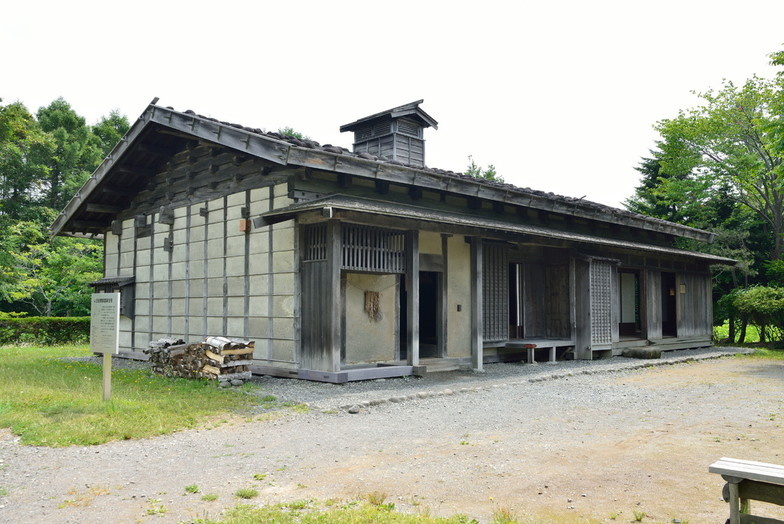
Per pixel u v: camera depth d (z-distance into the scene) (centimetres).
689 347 1753
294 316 1010
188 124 1103
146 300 1398
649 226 1725
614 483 470
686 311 1759
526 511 410
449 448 580
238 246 1141
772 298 1838
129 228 1490
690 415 743
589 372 1142
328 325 957
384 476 490
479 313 1181
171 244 1318
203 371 980
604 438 620
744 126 2300
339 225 959
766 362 1408
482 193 1236
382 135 1560
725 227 2573
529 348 1278
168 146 1321
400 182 1075
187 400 816
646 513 405
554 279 1445
